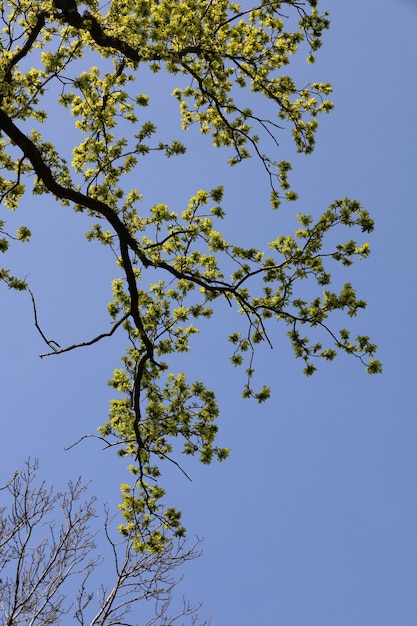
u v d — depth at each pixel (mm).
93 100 10102
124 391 9672
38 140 9781
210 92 10828
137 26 9086
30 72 9594
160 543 9328
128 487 9570
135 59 9422
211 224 9500
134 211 9938
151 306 9828
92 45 9812
